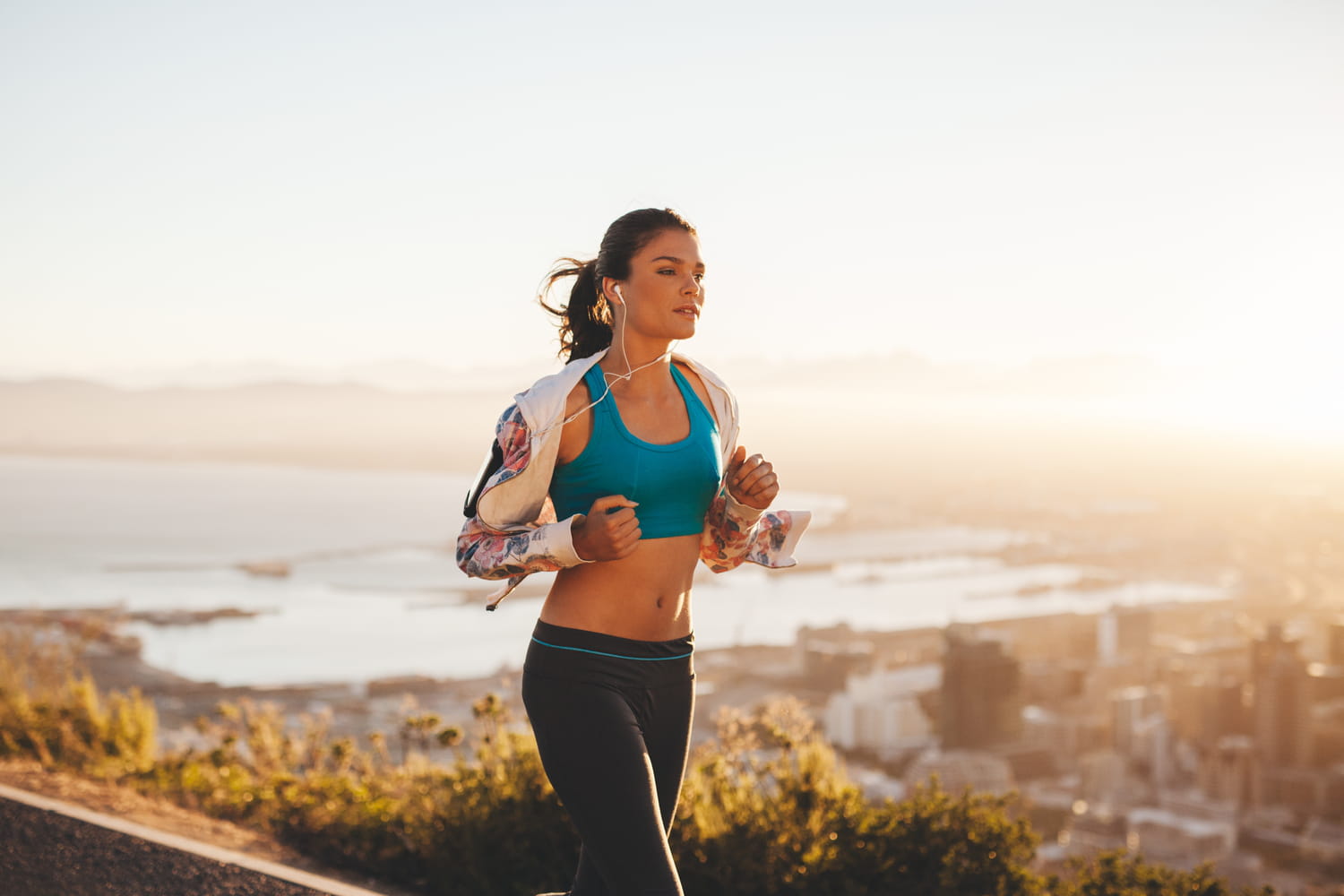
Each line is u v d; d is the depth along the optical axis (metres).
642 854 1.93
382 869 4.06
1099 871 3.65
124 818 4.21
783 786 3.76
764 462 2.18
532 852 3.83
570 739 2.00
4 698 5.72
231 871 3.27
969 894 3.51
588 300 2.27
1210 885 3.52
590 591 2.05
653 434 2.10
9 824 3.66
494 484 1.99
